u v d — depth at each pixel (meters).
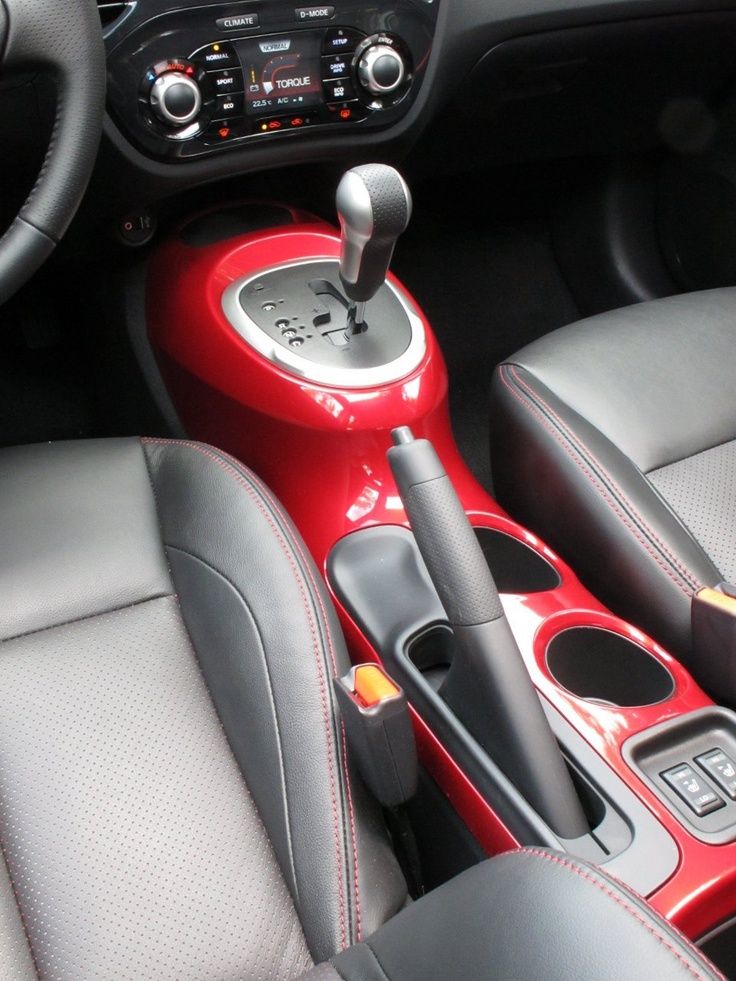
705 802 0.86
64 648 0.89
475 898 0.65
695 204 1.83
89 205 1.34
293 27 1.24
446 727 0.92
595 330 1.27
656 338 1.25
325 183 1.59
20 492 0.99
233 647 0.89
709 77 1.64
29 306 1.75
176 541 0.97
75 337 1.78
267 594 0.91
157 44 1.18
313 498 1.20
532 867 0.65
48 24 0.90
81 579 0.93
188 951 0.74
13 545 0.94
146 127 1.23
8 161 1.21
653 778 0.88
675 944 0.58
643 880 0.81
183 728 0.86
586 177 1.95
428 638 1.03
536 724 0.84
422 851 1.02
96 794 0.80
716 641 0.99
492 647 0.84
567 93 1.57
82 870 0.76
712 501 1.09
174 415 1.50
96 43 0.93
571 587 1.05
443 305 2.00
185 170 1.30
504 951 0.59
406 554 1.11
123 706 0.86
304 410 1.17
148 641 0.91
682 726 0.91
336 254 1.35
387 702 0.78
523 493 1.21
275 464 1.25
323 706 0.84
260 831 0.81
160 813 0.80
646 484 1.10
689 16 1.47
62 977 0.72
